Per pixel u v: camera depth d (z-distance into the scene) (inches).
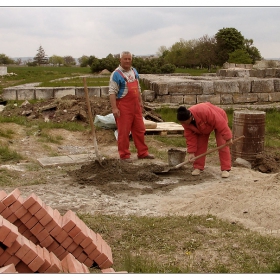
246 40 2228.1
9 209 153.6
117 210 229.3
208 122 281.7
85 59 2883.9
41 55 3782.0
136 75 332.8
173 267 159.0
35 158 351.3
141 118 340.5
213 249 176.9
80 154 365.1
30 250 138.4
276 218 208.4
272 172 330.6
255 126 345.1
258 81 647.8
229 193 243.1
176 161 312.8
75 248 159.3
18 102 657.6
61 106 520.4
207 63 2054.6
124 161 327.9
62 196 251.4
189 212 224.8
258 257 169.9
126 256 164.7
